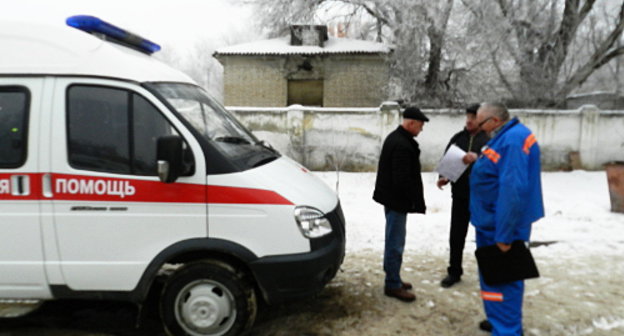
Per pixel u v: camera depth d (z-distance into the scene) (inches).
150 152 128.7
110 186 127.3
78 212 128.0
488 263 121.5
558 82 538.0
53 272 129.5
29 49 132.5
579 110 457.4
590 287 176.4
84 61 130.9
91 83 129.7
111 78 130.2
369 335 139.1
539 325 145.6
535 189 120.0
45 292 131.2
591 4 523.8
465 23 507.2
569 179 431.5
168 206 127.6
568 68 552.7
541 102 523.8
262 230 127.9
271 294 129.9
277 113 482.3
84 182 127.4
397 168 152.7
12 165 128.0
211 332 131.8
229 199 127.5
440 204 339.0
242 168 131.0
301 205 132.2
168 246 127.8
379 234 252.8
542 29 518.9
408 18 509.7
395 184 153.3
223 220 127.8
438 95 537.0
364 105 755.4
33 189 127.8
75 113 129.3
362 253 219.8
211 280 130.0
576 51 549.0
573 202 334.3
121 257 128.3
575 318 150.3
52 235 128.3
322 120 480.7
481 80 516.7
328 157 485.1
